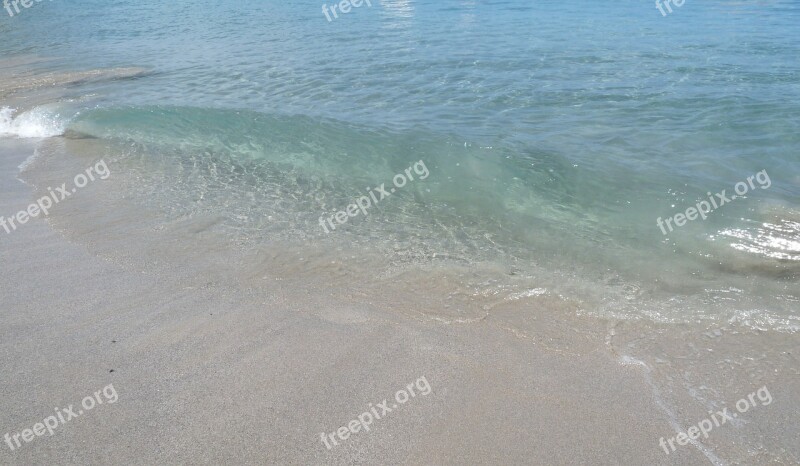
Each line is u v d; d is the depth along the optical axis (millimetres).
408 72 14117
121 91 13539
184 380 4355
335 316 5277
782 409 4074
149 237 6828
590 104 11273
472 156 9031
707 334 4941
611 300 5496
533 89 12336
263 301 5512
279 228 7141
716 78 12578
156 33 21188
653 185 7949
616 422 3971
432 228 7141
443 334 4996
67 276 5922
